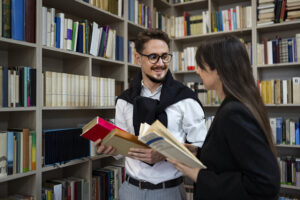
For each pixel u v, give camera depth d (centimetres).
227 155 82
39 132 174
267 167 73
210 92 309
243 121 77
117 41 250
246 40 321
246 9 295
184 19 330
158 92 147
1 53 185
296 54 270
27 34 169
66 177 227
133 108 141
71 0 200
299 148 294
